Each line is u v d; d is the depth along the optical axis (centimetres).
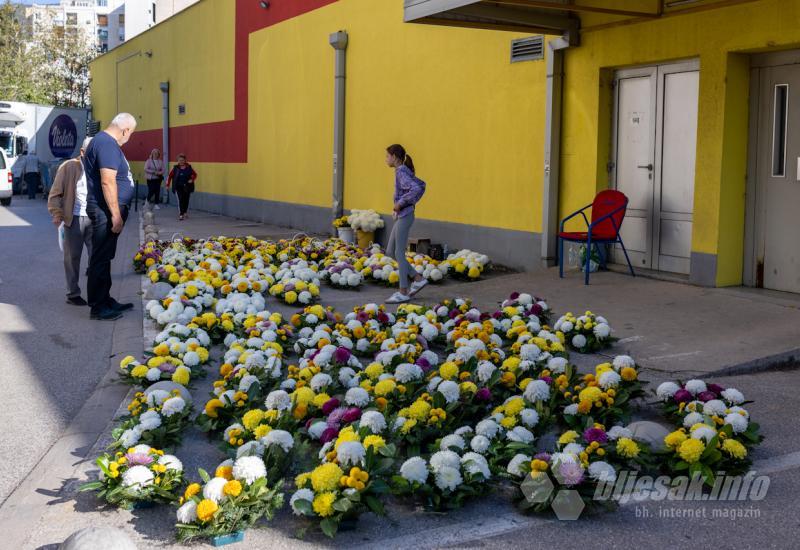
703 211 972
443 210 1411
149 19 5494
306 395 538
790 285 932
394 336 750
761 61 947
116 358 786
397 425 496
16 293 1154
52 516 434
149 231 1777
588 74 1120
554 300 969
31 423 605
